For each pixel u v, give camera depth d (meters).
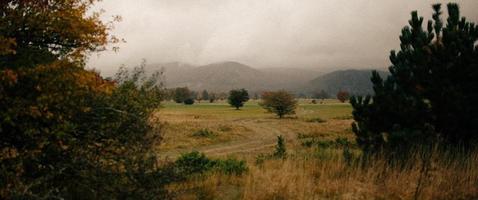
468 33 9.73
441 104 9.56
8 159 5.53
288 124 57.56
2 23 5.82
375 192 7.85
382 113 10.02
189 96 159.75
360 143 10.34
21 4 5.99
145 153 7.25
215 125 49.44
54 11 6.32
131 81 7.88
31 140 5.83
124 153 7.00
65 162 6.29
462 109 9.23
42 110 5.52
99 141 6.96
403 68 10.02
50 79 5.68
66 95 5.82
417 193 7.47
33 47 6.35
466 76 9.45
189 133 38.41
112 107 7.06
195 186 9.64
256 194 7.98
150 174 7.03
